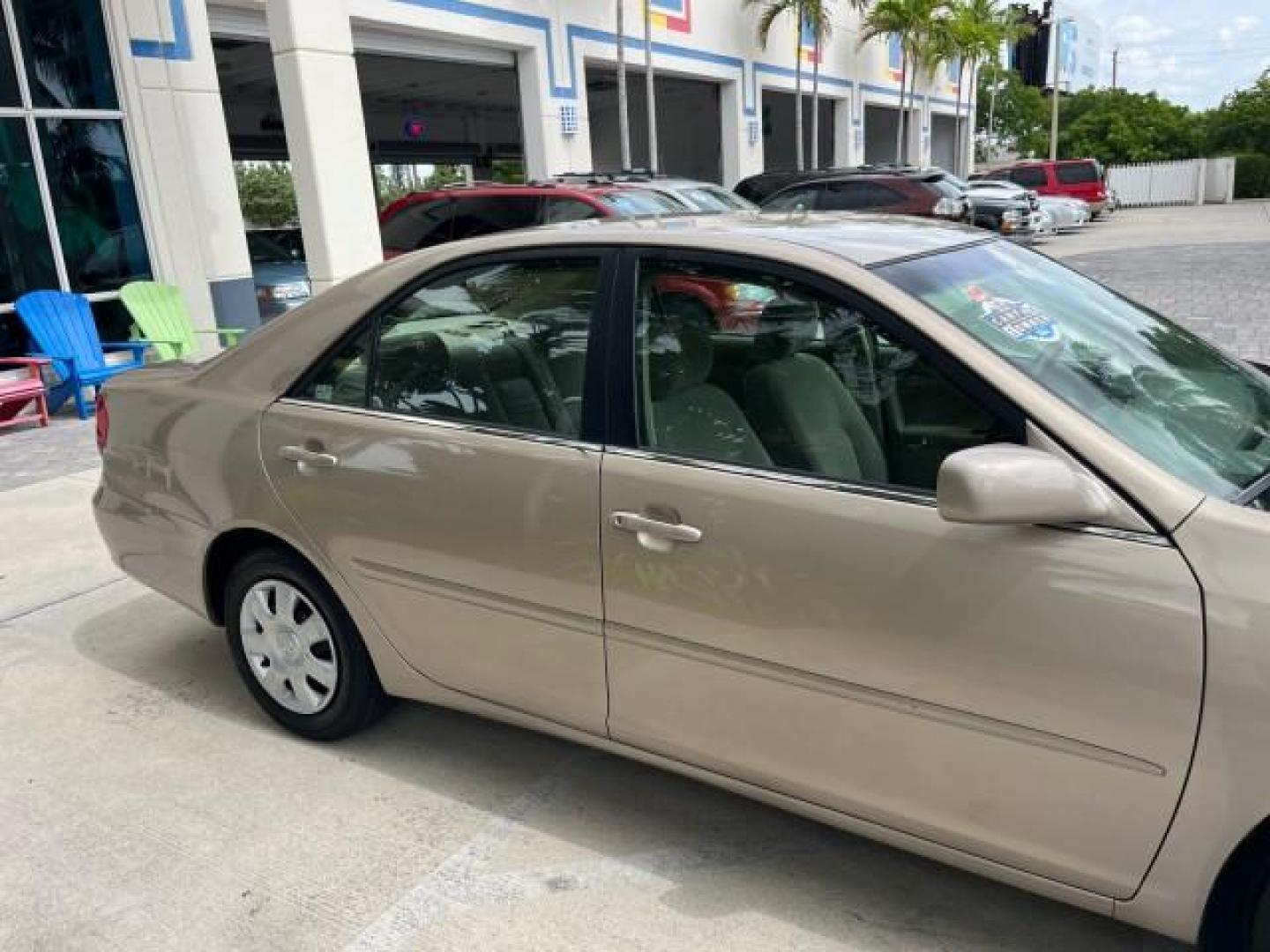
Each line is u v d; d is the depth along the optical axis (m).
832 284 2.33
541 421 2.63
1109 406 2.17
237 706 3.62
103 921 2.56
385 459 2.85
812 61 25.73
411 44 13.87
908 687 2.10
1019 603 1.96
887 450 2.21
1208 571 1.81
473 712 2.95
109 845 2.85
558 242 2.69
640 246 2.57
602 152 30.55
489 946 2.41
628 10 17.88
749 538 2.26
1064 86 74.75
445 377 2.82
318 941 2.46
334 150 10.30
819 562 2.17
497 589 2.68
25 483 6.71
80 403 8.79
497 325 2.75
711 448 2.40
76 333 9.01
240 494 3.16
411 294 2.92
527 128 15.91
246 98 23.55
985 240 2.89
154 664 3.99
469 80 21.44
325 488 2.96
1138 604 1.85
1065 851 2.02
